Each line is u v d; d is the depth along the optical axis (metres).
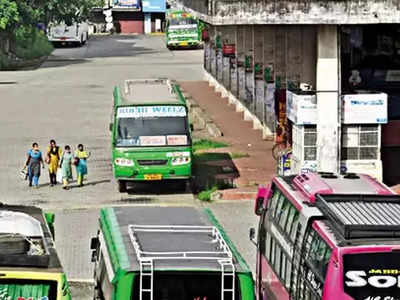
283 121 44.69
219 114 59.19
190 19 105.00
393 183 40.16
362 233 18.19
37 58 92.62
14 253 18.88
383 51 46.53
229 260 18.45
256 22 35.41
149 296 18.06
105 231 21.03
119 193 39.56
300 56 44.66
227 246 19.30
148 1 134.62
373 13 35.22
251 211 36.34
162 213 22.58
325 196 20.77
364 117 38.19
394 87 45.56
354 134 38.41
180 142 39.16
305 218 20.39
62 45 110.81
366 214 19.36
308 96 38.06
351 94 38.22
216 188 39.44
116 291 18.05
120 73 81.56
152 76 79.12
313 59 41.19
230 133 52.50
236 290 18.23
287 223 22.78
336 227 18.78
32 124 55.38
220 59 68.19
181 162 39.06
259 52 52.94
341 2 35.25
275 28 49.22
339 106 37.91
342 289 17.83
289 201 22.78
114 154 39.00
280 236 23.50
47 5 97.69
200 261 18.42
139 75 79.94
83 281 27.62
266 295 25.38
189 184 41.06
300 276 20.69
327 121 37.84
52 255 19.45
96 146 48.94
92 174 43.00
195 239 20.08
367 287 17.84
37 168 40.22
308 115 38.03
